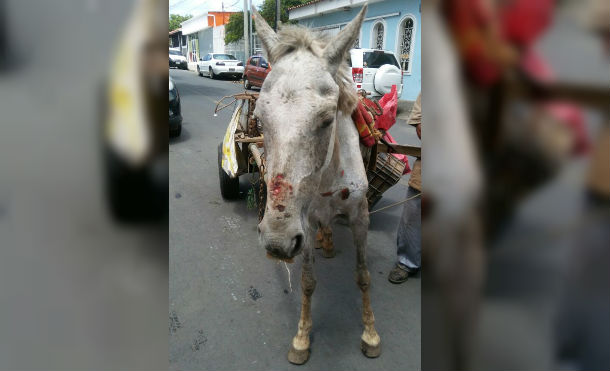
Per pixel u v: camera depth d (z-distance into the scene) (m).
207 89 15.59
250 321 2.71
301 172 1.60
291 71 1.67
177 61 30.59
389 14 12.02
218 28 28.31
